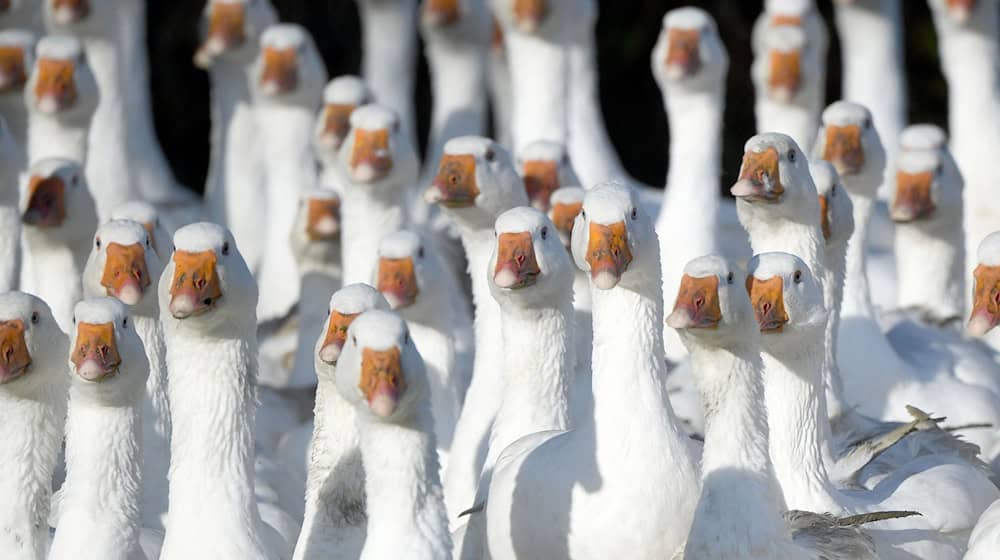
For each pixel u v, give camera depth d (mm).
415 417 11953
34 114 18844
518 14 20047
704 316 12062
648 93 26938
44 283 16609
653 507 12492
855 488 13609
